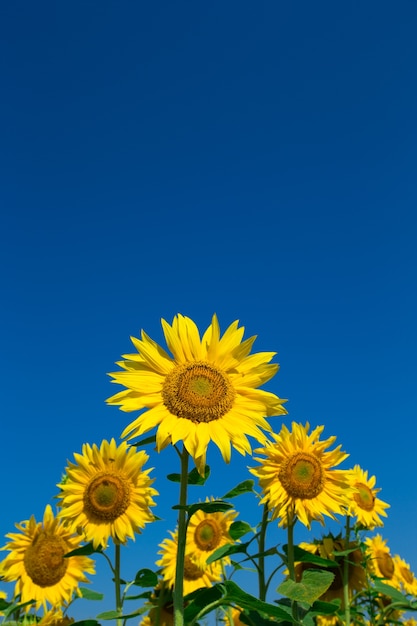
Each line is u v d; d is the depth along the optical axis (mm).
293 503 1414
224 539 1819
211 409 1141
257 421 1154
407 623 1924
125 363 1179
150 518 1481
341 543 1630
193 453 1058
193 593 1168
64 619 1482
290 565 1310
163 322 1214
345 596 1550
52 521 1604
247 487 1391
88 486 1484
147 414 1126
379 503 1750
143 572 1397
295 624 1197
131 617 1281
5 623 1397
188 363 1195
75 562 1595
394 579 1921
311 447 1484
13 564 1555
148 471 1524
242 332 1220
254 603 1030
